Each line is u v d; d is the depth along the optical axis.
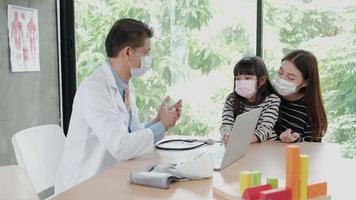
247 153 1.75
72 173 1.79
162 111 1.83
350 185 1.29
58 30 3.13
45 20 2.94
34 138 1.77
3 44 2.47
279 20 2.80
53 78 3.07
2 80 2.48
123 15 3.10
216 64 2.97
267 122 2.06
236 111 2.16
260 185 1.11
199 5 2.97
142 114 3.01
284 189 1.05
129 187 1.29
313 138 2.14
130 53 1.79
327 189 1.19
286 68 2.13
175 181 1.34
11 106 2.57
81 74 3.19
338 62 2.71
